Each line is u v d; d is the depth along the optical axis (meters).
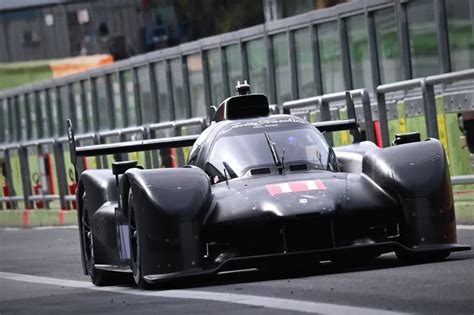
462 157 45.44
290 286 29.05
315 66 63.66
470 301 23.59
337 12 61.38
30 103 102.00
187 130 64.94
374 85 59.09
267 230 31.14
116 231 35.31
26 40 139.62
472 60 53.03
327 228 31.11
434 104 46.91
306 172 33.59
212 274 30.97
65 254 52.69
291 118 35.69
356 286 27.77
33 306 31.44
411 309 23.14
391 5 57.06
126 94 85.12
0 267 49.12
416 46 55.88
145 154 67.62
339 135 53.91
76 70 137.00
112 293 32.91
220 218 31.42
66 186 76.88
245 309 25.33
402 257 33.06
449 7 53.59
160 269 31.64
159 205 31.55
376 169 32.50
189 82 76.62
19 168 84.25
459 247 31.86
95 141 73.69
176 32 159.75
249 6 167.38
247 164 33.84
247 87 37.69
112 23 147.88
